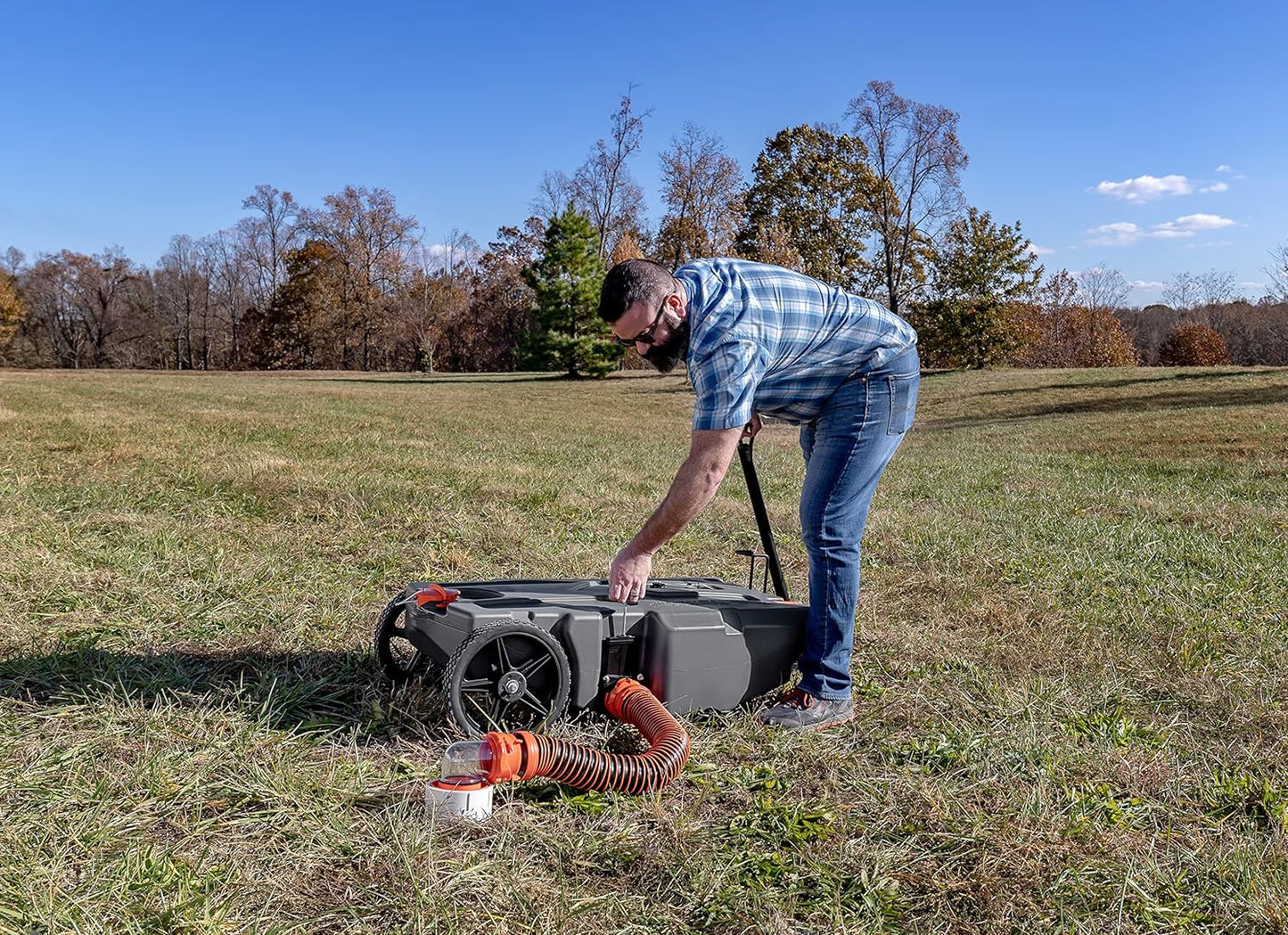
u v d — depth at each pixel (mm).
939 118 45094
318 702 3350
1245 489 10078
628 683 3127
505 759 2566
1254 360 60125
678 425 24281
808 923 2248
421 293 67688
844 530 3314
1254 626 4672
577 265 43094
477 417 21875
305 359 69375
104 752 2879
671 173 49781
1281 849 2590
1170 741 3334
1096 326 60938
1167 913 2295
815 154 51250
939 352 48594
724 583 3996
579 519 7082
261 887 2244
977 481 10594
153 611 4227
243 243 72438
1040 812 2734
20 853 2295
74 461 8719
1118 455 14180
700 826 2619
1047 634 4504
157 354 71938
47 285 68938
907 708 3549
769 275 3082
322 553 5629
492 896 2250
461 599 3201
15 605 4207
